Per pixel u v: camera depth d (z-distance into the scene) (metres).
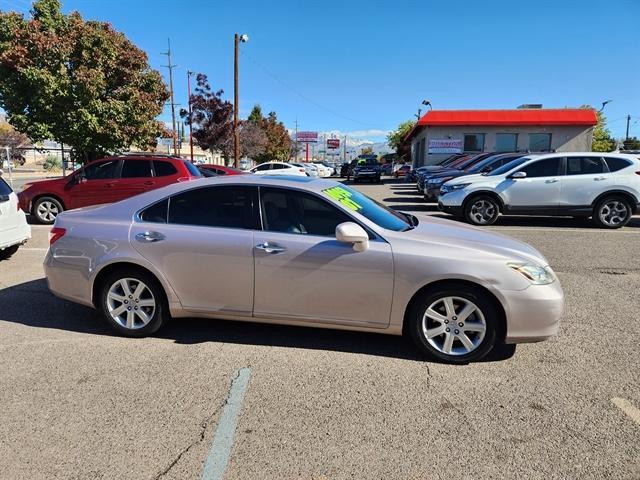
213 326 4.80
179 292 4.34
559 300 3.87
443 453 2.85
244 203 4.29
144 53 17.66
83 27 15.95
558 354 4.18
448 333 3.96
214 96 38.97
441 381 3.71
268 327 4.77
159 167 11.46
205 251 4.22
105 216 4.58
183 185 4.51
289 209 4.21
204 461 2.77
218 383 3.67
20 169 51.38
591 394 3.52
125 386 3.62
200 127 39.44
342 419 3.19
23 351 4.24
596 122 26.94
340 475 2.66
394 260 3.91
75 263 4.54
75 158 18.28
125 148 17.86
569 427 3.11
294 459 2.79
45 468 2.71
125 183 11.37
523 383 3.68
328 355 4.15
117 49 16.72
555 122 27.14
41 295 5.81
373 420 3.18
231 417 3.21
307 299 4.09
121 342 4.43
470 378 3.75
